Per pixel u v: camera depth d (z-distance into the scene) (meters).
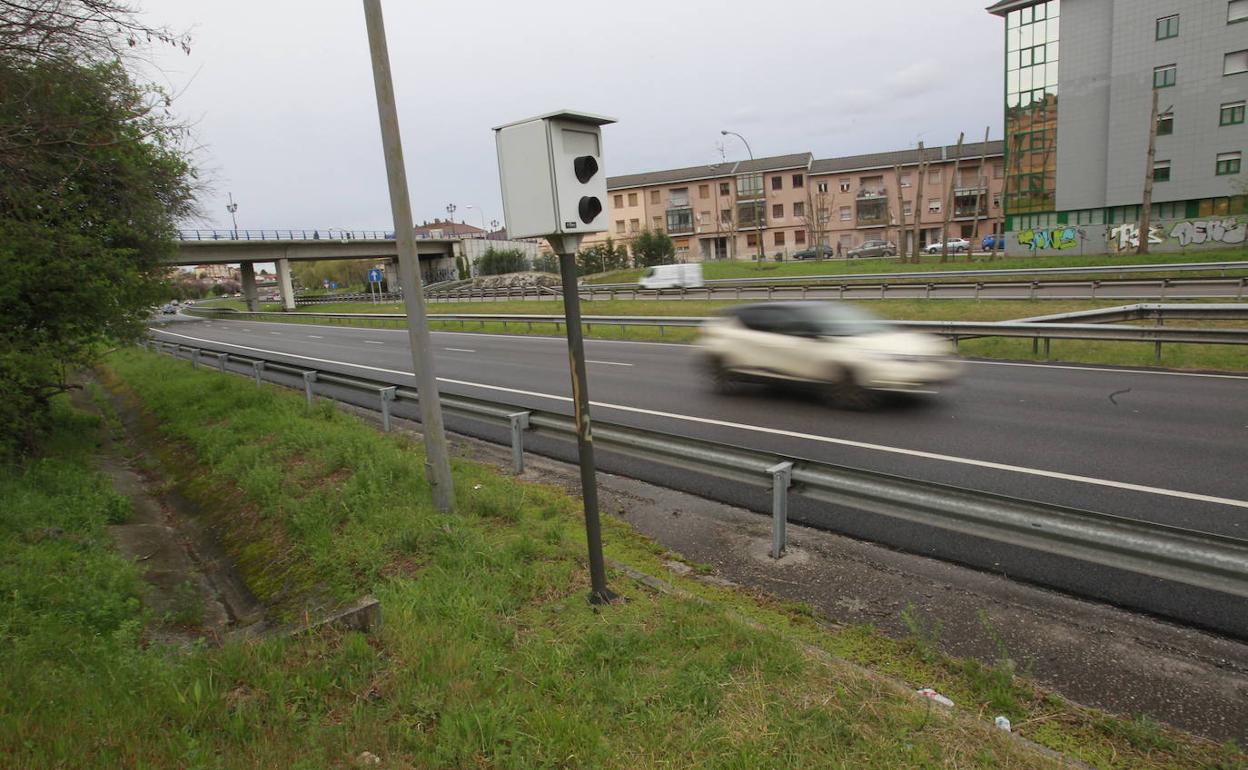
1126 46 39.31
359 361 19.62
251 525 6.78
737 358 10.76
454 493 6.11
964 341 15.25
